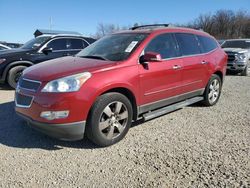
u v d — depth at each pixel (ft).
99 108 14.12
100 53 17.31
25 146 14.92
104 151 14.37
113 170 12.53
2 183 11.53
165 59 17.78
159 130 17.17
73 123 13.58
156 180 11.70
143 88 16.25
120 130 15.29
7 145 15.02
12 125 17.98
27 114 14.32
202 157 13.64
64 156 13.84
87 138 15.76
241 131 17.12
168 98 18.25
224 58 23.67
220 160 13.33
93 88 13.88
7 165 12.94
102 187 11.28
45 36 33.63
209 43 22.57
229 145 15.03
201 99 21.71
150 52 16.30
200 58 20.67
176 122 18.66
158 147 14.78
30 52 30.60
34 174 12.22
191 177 11.89
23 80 15.06
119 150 14.46
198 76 20.58
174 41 18.89
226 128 17.62
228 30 199.21
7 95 26.89
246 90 29.94
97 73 14.28
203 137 16.15
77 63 15.44
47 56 31.27
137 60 16.02
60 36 32.63
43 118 13.60
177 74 18.45
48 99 13.44
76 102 13.50
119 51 16.66
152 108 17.38
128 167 12.77
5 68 29.40
